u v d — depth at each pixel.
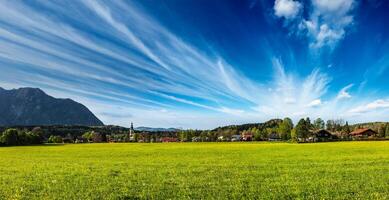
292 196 20.70
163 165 40.72
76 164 44.16
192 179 27.98
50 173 33.94
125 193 22.31
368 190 22.03
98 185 25.62
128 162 45.94
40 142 168.50
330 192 21.58
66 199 20.59
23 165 43.81
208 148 85.25
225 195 21.25
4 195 22.06
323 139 129.25
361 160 42.59
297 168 35.09
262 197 20.52
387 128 158.38
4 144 139.88
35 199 20.66
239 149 77.44
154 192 22.41
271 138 177.12
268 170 33.69
